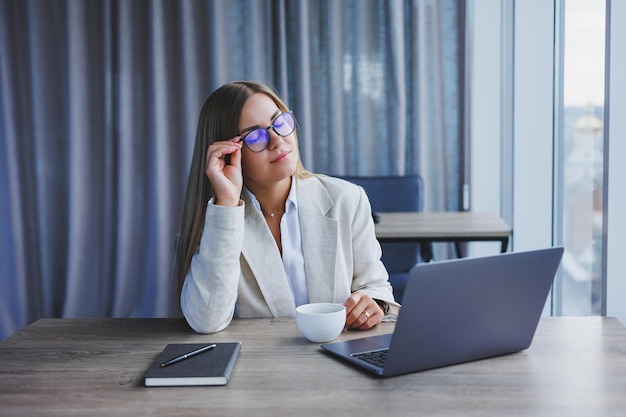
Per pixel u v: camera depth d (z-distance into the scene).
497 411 0.86
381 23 3.57
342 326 1.19
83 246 3.64
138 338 1.23
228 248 1.27
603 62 2.15
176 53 3.62
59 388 0.97
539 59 2.99
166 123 3.63
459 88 3.57
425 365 1.01
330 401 0.90
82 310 3.65
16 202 3.62
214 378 0.97
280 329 1.27
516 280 1.04
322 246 1.50
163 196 3.63
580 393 0.92
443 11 3.53
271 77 3.60
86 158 3.63
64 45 3.62
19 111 3.65
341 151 3.64
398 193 3.09
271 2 3.55
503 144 3.57
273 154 1.39
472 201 3.57
